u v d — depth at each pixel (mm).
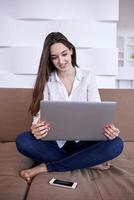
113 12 2201
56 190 1000
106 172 1233
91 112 1137
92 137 1202
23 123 1888
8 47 2201
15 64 2199
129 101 1906
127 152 1567
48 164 1223
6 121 1882
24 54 2178
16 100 1894
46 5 2182
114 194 964
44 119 1160
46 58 1436
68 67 1471
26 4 2176
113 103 1131
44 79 1449
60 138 1204
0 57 2213
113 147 1235
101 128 1176
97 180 1122
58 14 2199
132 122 1895
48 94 1466
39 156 1264
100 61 2217
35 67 2188
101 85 2266
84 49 2225
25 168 1278
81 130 1180
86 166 1254
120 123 1886
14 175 1172
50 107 1132
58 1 2186
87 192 984
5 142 1862
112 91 1920
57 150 1287
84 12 2209
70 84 1504
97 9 2203
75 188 1024
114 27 2244
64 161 1226
